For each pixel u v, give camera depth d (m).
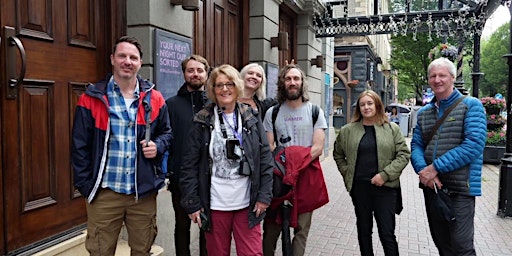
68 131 3.49
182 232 3.69
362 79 23.25
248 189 2.98
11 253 2.97
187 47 4.79
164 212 4.29
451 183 3.35
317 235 5.26
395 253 3.65
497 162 11.72
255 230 2.99
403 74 29.42
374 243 4.98
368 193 3.75
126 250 3.78
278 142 3.67
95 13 3.80
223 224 2.94
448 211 3.28
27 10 3.09
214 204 2.91
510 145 6.27
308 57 9.78
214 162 2.92
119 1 4.08
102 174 2.62
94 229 2.69
